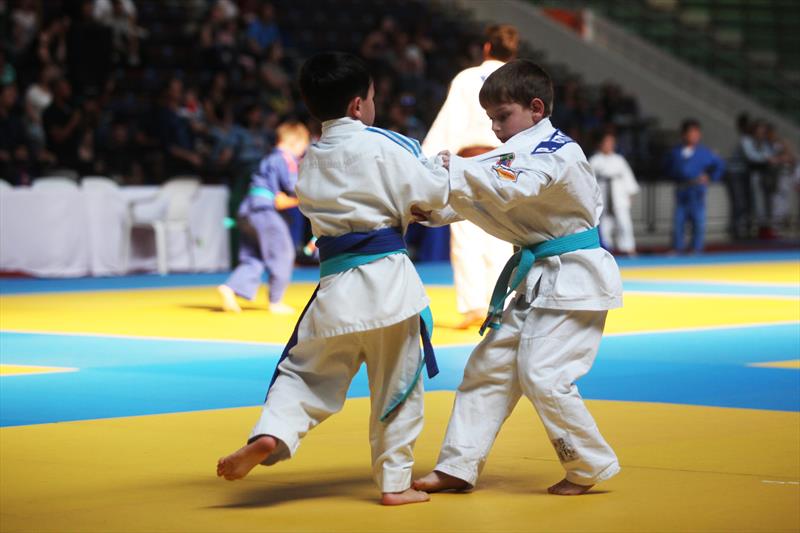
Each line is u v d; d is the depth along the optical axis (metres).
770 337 15.20
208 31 35.34
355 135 6.90
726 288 22.97
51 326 17.00
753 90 49.81
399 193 6.80
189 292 22.81
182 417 9.83
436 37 43.06
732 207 40.34
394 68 37.47
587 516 6.55
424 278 26.03
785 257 33.75
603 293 7.07
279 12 41.66
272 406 6.75
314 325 6.86
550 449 8.45
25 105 30.34
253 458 6.58
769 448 8.33
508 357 7.22
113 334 15.91
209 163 30.78
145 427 9.38
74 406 10.41
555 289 7.06
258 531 6.31
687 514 6.54
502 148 7.18
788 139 48.41
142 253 28.73
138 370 12.59
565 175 6.98
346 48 40.44
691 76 48.44
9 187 27.22
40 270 27.34
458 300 15.73
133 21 35.00
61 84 29.31
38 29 33.50
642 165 40.06
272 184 18.14
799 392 10.90
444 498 7.06
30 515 6.67
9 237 27.22
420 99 37.09
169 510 6.78
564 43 46.59
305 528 6.37
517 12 46.59
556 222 7.14
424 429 9.21
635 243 38.75
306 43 40.31
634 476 7.50
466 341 14.55
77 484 7.44
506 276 7.27
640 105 46.75
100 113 31.08
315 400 6.84
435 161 6.93
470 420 7.23
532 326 7.11
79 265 27.70
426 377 11.84
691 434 8.88
